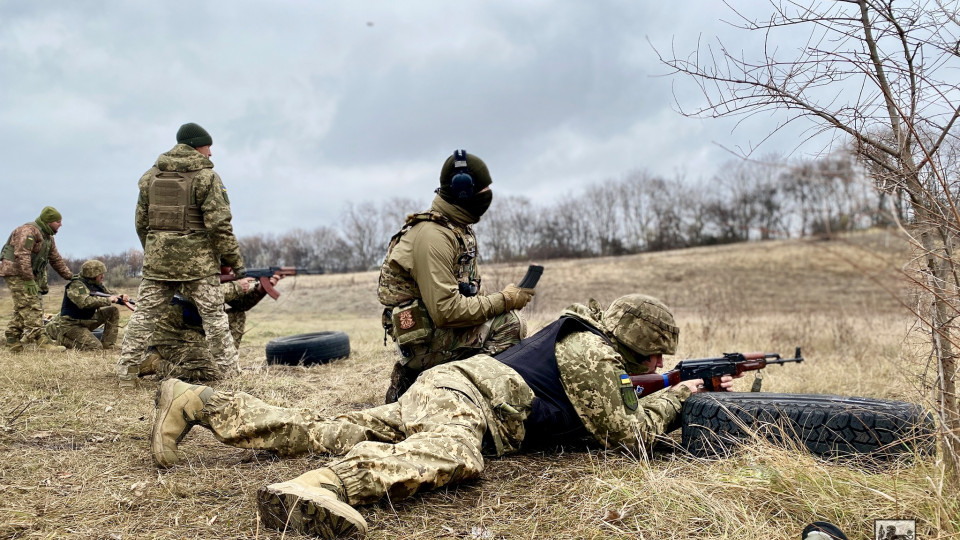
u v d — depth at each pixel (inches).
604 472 125.5
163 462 130.0
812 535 85.4
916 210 102.9
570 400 138.3
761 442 120.6
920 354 112.2
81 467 130.0
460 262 152.2
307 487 99.1
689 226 2480.3
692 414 139.6
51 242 316.5
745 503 105.0
